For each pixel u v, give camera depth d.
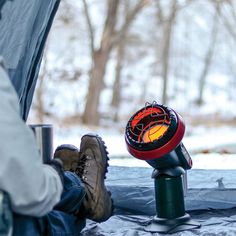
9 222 1.27
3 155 1.24
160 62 21.48
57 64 17.02
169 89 22.36
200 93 22.27
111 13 15.12
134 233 2.01
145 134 1.90
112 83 20.55
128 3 16.11
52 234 1.62
